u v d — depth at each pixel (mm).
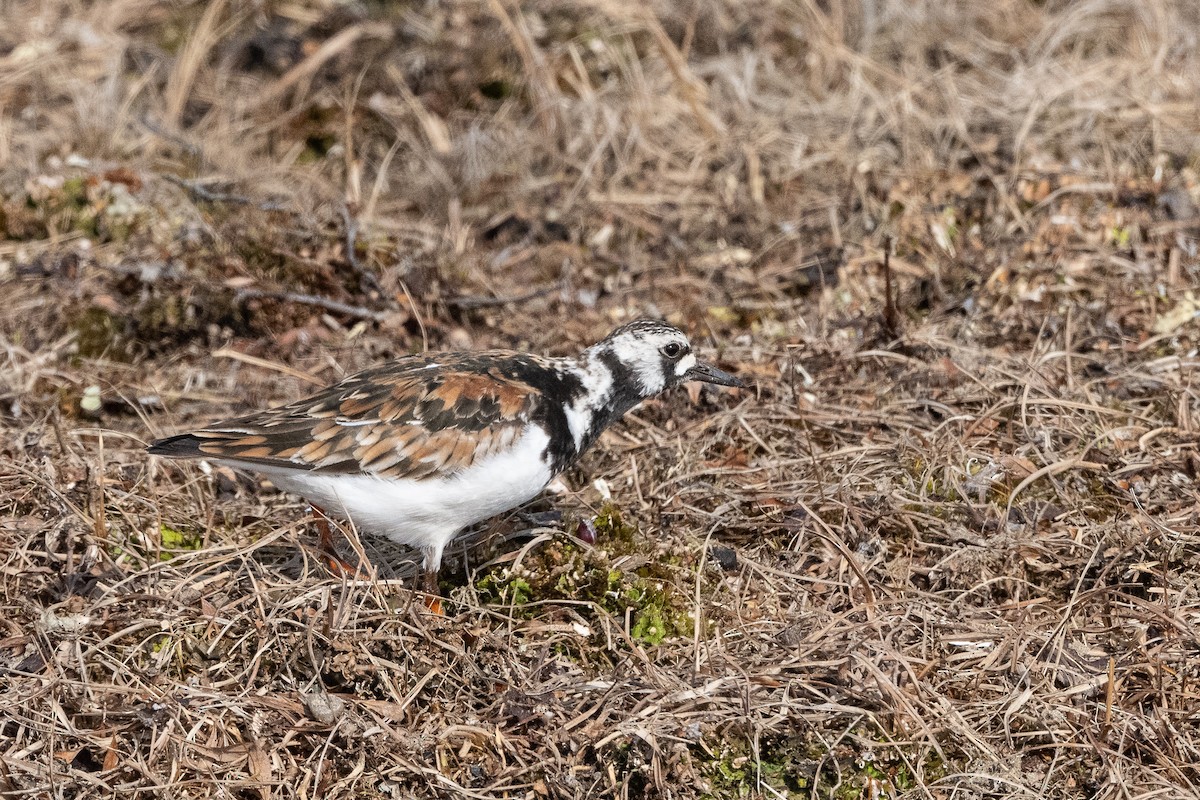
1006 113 15758
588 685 9281
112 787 8625
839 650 9477
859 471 11242
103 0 18359
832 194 15008
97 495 10750
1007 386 12078
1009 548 10328
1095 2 17562
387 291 13508
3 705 8969
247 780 8734
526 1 17609
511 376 10195
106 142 15680
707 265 14266
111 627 9688
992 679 9406
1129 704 9180
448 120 16547
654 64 17172
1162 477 11000
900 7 17562
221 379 12812
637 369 10836
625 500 11242
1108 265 13430
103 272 13516
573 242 14953
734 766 8875
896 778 8836
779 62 17312
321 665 9430
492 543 10766
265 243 13930
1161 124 15469
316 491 9891
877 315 12992
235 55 17391
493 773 8859
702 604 10086
